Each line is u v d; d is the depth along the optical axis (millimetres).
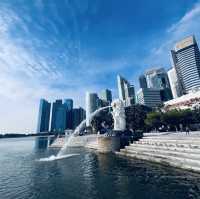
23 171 29922
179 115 81250
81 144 73562
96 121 108250
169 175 21328
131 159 34156
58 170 29078
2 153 62375
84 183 21000
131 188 18203
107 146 46094
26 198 17422
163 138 35031
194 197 14930
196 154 23031
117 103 50844
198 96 104438
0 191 19797
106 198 16141
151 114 85750
